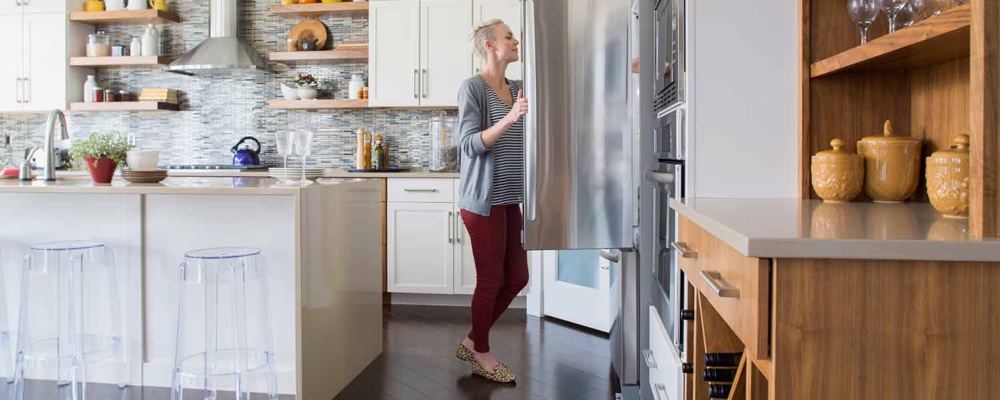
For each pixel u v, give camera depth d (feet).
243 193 8.82
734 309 3.67
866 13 5.36
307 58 16.92
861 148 5.60
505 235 10.11
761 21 6.23
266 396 9.64
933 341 3.04
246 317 9.56
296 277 8.61
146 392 9.78
